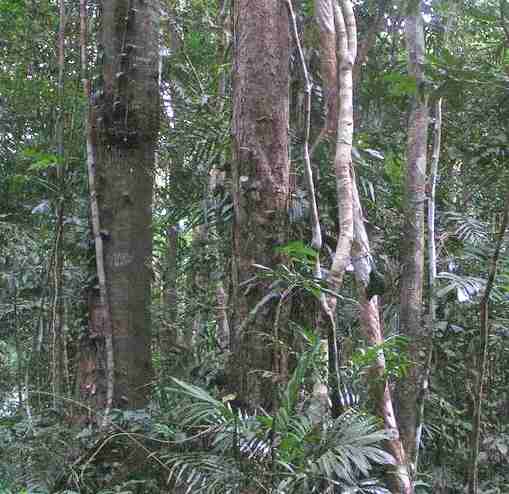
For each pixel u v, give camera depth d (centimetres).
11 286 619
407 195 410
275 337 327
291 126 441
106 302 488
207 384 417
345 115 331
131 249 498
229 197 462
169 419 402
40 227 640
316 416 306
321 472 276
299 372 294
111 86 502
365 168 479
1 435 453
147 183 511
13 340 701
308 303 391
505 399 521
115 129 498
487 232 435
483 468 487
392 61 555
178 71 643
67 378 539
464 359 497
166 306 537
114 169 501
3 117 662
